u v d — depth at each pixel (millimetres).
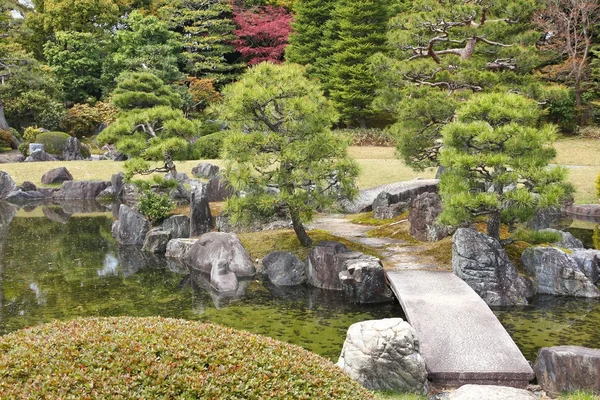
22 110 33906
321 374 3523
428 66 14562
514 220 10438
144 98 22266
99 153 32000
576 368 5801
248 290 10625
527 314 8812
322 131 11102
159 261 13094
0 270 12203
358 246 12055
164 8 39125
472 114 10336
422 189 17031
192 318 8922
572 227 15727
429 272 9797
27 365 3158
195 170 23859
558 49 28359
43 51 39812
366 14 28922
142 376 3117
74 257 13492
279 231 13602
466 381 6133
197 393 3084
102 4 38969
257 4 40969
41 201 23688
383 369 5922
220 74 36719
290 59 33719
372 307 9523
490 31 15117
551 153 10211
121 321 3922
